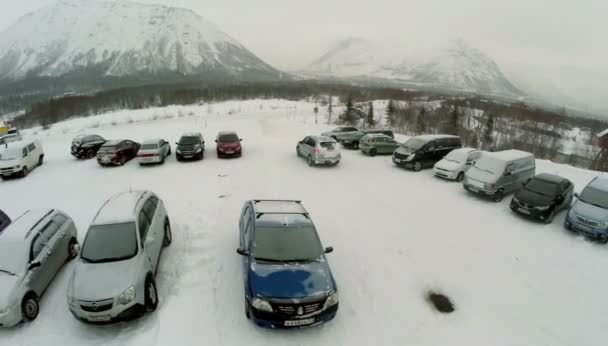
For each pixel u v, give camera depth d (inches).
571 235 390.6
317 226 396.2
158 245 303.0
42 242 279.6
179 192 510.3
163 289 277.7
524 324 252.2
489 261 334.0
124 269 243.3
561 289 294.0
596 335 243.0
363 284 291.3
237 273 297.4
